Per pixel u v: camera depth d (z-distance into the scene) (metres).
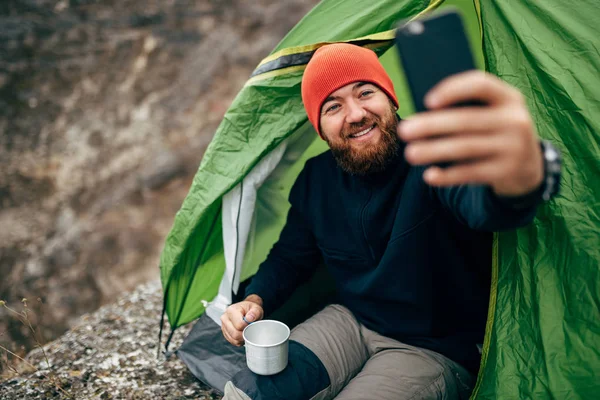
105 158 5.96
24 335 3.78
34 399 2.02
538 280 1.38
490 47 1.57
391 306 1.61
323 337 1.63
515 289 1.42
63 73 6.86
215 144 1.88
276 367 1.43
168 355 2.28
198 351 2.12
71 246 4.95
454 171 0.62
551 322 1.33
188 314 2.29
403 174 1.55
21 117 6.29
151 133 6.27
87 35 7.29
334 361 1.57
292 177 2.14
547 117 1.44
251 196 1.90
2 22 7.14
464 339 1.58
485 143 0.59
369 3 1.83
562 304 1.32
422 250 1.50
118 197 5.54
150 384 2.09
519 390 1.33
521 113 0.59
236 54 7.11
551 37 1.47
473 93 0.58
